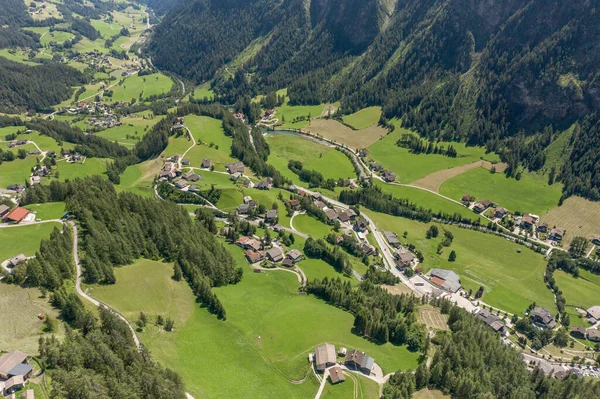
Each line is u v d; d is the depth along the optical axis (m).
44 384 95.19
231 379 119.19
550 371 152.38
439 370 117.94
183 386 108.19
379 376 122.19
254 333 141.75
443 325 154.50
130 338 119.81
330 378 120.06
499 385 122.06
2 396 91.06
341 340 136.62
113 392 95.94
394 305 159.62
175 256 173.00
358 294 161.88
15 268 133.75
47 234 170.25
